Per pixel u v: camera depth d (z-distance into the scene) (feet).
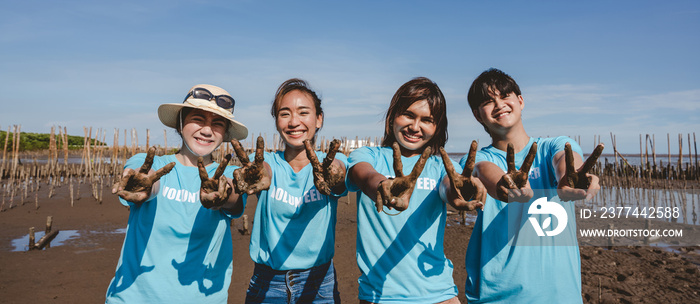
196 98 8.39
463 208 5.58
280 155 9.53
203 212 8.08
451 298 8.05
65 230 36.27
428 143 8.72
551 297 8.01
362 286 8.08
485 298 8.46
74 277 23.76
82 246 30.73
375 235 8.02
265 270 9.27
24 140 172.04
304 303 9.27
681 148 92.43
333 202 9.34
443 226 8.33
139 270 7.72
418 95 8.08
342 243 31.65
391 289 7.72
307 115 9.00
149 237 7.84
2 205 46.47
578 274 8.32
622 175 98.58
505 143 9.17
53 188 62.28
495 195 6.89
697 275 23.56
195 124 8.43
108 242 32.07
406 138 8.36
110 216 42.78
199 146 8.48
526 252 8.14
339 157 9.41
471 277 8.86
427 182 8.14
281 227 9.02
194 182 8.25
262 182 6.14
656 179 94.22
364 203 8.14
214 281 8.38
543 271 8.05
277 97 9.17
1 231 35.58
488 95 8.82
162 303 7.67
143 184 6.07
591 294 20.35
